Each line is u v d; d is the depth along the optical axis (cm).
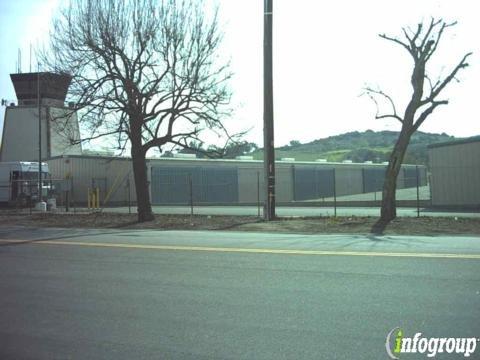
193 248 1277
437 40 1936
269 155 2216
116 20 2208
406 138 1959
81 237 1622
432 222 1848
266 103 2234
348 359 529
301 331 618
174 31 2205
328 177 5741
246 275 933
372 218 2042
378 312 685
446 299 740
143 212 2280
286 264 1026
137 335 620
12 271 1032
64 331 642
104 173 4562
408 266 973
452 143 3253
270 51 2242
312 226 1855
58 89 2347
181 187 4547
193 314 700
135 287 866
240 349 564
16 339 615
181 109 2283
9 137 5522
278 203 4081
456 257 1062
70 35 2247
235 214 2684
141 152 2311
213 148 2434
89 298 801
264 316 682
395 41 1955
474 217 2069
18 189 3809
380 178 6475
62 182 3306
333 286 833
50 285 898
